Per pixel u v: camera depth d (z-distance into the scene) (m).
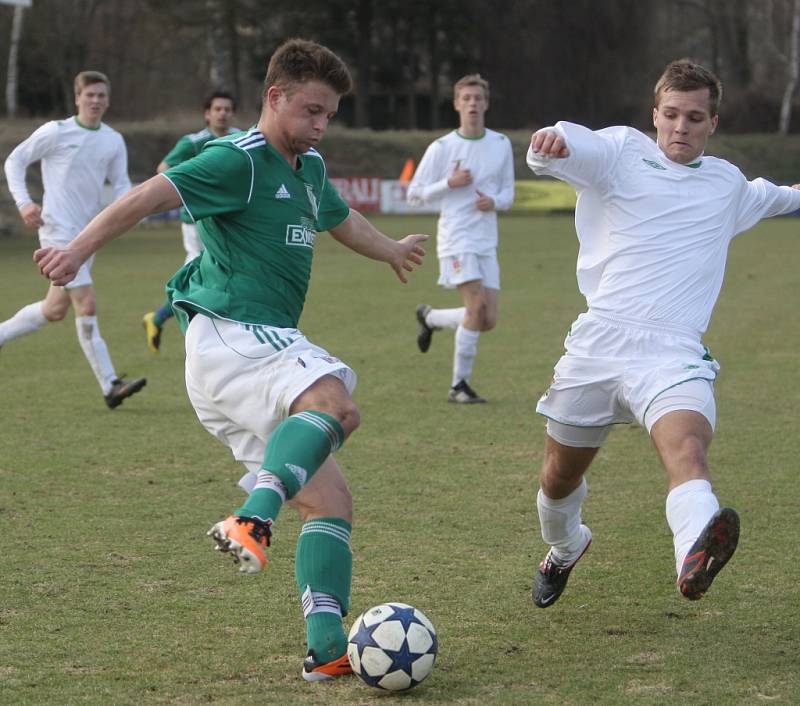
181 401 30.77
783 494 21.53
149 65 178.25
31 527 19.25
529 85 189.25
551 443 14.77
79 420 28.22
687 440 13.05
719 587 16.34
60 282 12.51
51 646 13.95
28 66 164.12
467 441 26.22
